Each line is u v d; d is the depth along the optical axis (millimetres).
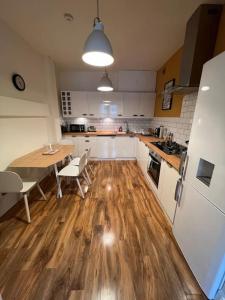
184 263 1376
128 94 3943
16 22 1932
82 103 3980
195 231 1210
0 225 1802
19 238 1618
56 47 2658
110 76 4016
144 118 4410
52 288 1167
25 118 2461
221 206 929
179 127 2623
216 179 967
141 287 1187
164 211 2020
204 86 1114
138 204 2258
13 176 1690
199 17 1562
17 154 2277
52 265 1337
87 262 1370
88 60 1316
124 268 1324
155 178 2396
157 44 2457
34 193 2535
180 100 2586
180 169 1423
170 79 2994
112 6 1609
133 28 2020
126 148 4188
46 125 3166
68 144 3283
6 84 2045
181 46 2494
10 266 1325
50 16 1799
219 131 945
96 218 1946
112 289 1170
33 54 2688
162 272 1297
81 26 2004
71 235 1668
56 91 3535
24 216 1966
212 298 1082
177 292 1157
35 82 2771
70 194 2512
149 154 2727
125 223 1865
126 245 1554
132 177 3199
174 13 1710
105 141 4102
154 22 1886
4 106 1969
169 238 1647
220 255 955
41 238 1624
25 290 1152
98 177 3188
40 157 2328
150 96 3963
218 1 1489
